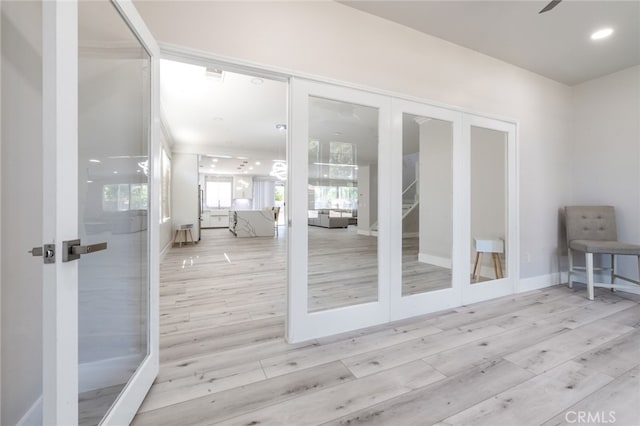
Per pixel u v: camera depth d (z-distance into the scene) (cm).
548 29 257
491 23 247
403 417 134
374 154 251
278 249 639
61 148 87
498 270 319
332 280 284
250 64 192
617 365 178
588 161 362
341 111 243
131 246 161
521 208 330
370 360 185
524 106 329
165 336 219
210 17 181
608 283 344
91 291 137
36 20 128
